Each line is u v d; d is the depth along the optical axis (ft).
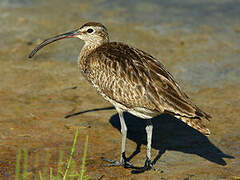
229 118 47.73
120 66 37.42
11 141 42.11
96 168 37.81
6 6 83.61
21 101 50.88
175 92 35.86
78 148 41.19
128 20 77.97
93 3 87.35
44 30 73.10
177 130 45.57
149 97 35.99
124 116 48.57
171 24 76.74
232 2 89.40
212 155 40.34
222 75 59.21
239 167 38.14
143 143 42.83
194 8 85.66
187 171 37.52
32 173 36.55
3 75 57.77
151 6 86.22
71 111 49.01
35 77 57.67
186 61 63.21
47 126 45.44
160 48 67.41
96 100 52.08
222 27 76.18
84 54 42.91
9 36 70.95
